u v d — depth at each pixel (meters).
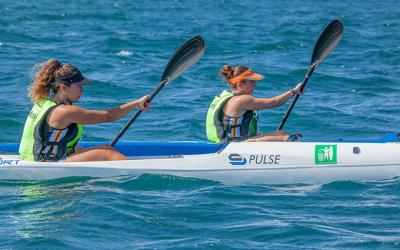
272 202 28.03
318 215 26.61
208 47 66.94
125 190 28.91
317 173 30.97
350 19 92.94
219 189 29.45
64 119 29.30
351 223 25.78
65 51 63.78
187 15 96.50
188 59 32.84
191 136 39.25
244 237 24.34
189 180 30.44
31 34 72.69
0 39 68.25
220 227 25.19
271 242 23.94
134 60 60.38
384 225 25.62
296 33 77.94
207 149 33.34
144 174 30.36
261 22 88.56
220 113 32.75
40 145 29.88
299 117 42.78
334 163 31.00
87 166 30.08
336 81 53.09
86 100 46.25
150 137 38.97
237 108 32.28
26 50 63.59
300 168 30.89
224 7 108.19
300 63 59.88
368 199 28.56
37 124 29.69
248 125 32.69
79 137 30.17
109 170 30.25
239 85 32.47
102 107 45.00
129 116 42.69
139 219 25.78
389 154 31.20
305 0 120.38
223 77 32.84
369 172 31.11
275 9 106.50
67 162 30.02
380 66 59.09
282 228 25.05
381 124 41.84
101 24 84.06
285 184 30.81
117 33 75.44
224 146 31.23
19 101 44.78
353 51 66.12
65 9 98.81
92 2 109.88
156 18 92.06
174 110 44.31
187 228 25.09
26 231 24.52
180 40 71.25
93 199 27.64
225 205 27.45
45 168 29.91
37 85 29.56
